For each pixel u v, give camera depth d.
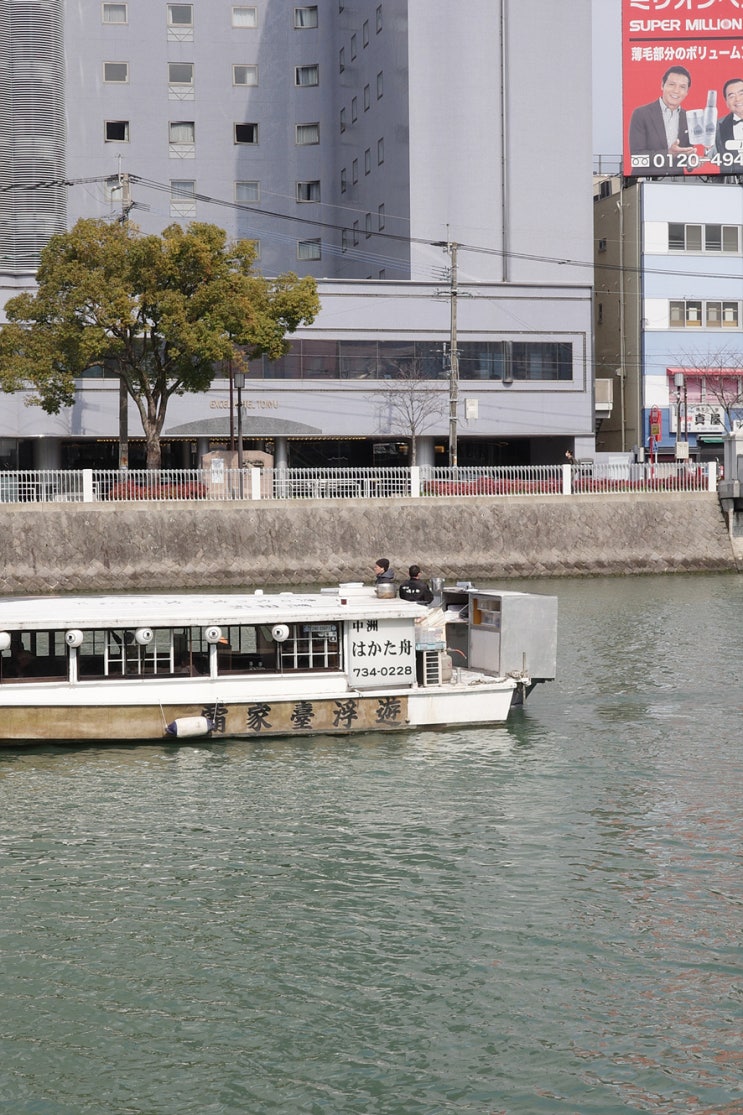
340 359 70.25
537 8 71.94
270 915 16.08
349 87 82.00
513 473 59.38
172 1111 11.93
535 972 14.48
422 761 23.23
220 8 83.44
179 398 69.00
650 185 76.88
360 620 24.70
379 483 55.88
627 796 21.02
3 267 72.25
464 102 71.69
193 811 20.20
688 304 77.50
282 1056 12.80
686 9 76.00
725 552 59.28
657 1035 13.14
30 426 67.62
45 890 16.92
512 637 26.38
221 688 24.19
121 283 53.75
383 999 13.91
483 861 17.94
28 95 72.88
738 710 27.48
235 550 53.34
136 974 14.52
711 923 15.74
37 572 51.31
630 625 40.03
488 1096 12.12
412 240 71.62
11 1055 12.86
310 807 20.39
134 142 82.69
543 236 72.69
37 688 23.47
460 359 71.50
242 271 57.75
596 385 75.38
